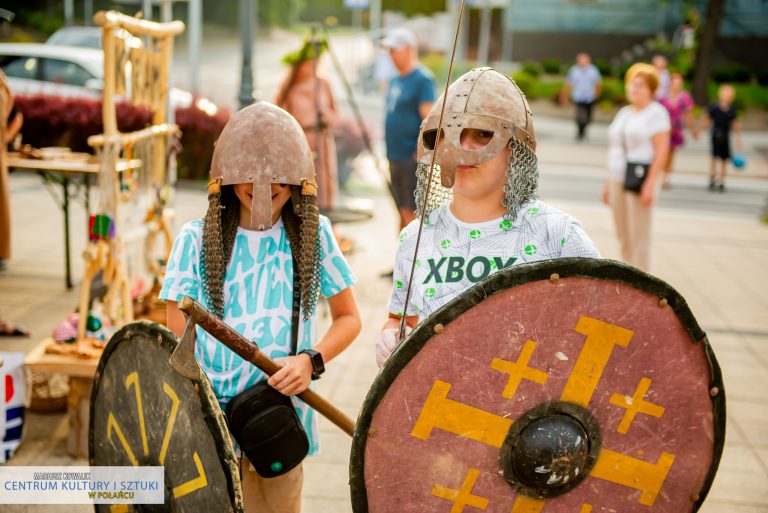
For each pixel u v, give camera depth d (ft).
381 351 7.04
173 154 15.26
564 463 5.88
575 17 102.12
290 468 7.32
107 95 12.33
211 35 124.36
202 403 6.16
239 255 7.52
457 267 6.70
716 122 41.50
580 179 44.24
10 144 18.06
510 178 6.57
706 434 6.20
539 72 95.14
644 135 19.02
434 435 5.84
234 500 6.02
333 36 128.06
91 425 7.73
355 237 25.89
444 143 6.38
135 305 13.56
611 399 6.01
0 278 20.33
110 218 12.41
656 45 97.71
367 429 5.75
